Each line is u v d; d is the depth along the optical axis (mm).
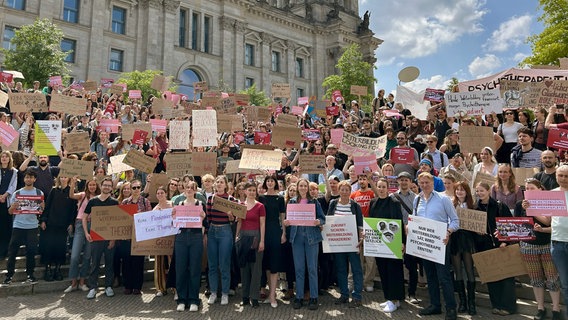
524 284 9250
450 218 8500
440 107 16875
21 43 31578
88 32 43000
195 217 9484
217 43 54250
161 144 16875
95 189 11109
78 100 15977
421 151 15305
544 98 13547
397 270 9211
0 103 15297
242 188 11297
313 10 69312
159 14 48312
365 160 11383
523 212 8211
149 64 46281
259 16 59844
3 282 10594
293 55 63750
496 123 16203
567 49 28125
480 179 10273
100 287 11234
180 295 9391
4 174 11375
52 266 11516
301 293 9422
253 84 53438
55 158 14867
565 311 7887
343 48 66875
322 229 9602
